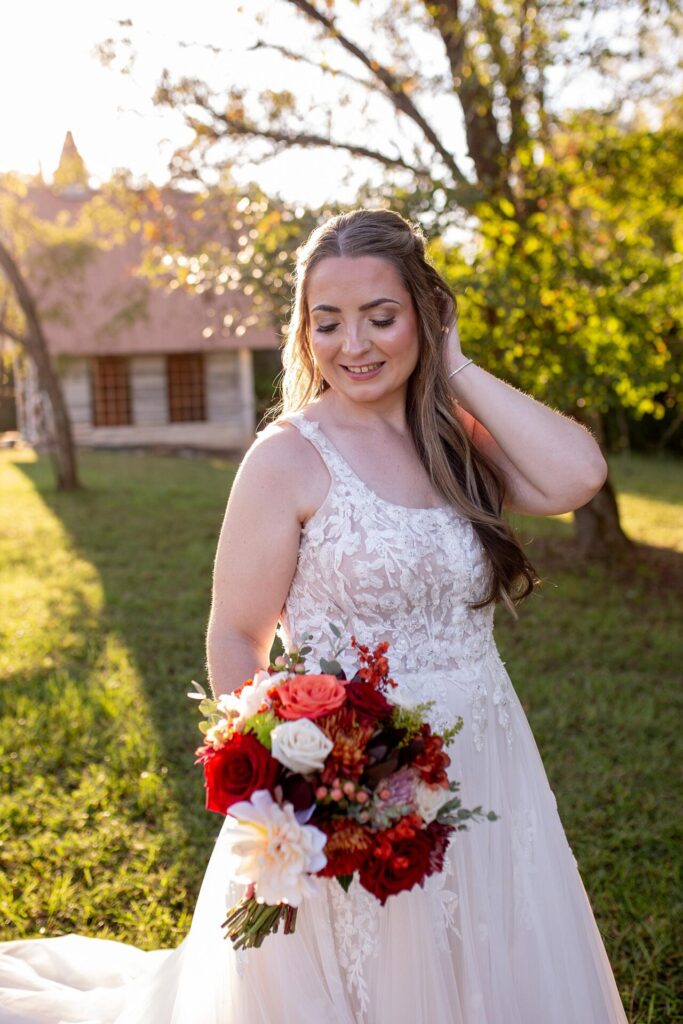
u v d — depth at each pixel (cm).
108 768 464
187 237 845
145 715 532
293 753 158
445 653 211
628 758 484
